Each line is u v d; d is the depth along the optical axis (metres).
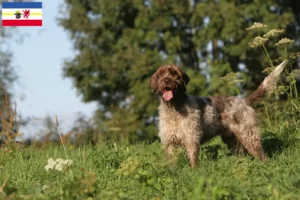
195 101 10.98
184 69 34.69
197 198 7.00
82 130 19.69
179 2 35.66
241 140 11.30
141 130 33.41
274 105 15.48
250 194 7.35
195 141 10.59
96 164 10.34
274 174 8.77
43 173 9.82
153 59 34.81
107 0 36.81
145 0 37.47
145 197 7.87
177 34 36.22
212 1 35.47
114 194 7.50
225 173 9.24
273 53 33.03
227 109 11.34
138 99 34.28
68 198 7.50
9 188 7.84
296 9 37.03
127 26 38.28
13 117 13.95
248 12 33.78
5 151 12.92
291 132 12.88
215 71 33.19
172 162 8.67
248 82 32.28
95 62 36.94
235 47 33.03
